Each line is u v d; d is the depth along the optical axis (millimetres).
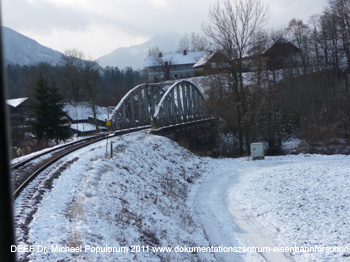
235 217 15516
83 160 19188
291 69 54750
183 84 50938
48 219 9750
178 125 42906
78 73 80812
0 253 3043
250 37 36781
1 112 2912
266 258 10742
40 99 47031
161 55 121438
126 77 154125
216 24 36375
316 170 22219
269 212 15234
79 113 76312
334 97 50312
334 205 14516
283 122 50156
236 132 41875
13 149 33688
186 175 26094
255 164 30141
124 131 39312
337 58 62625
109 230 9828
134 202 14438
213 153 42469
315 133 41188
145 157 25531
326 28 65125
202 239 12812
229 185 22656
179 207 17172
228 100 39156
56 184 13992
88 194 12953
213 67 37625
